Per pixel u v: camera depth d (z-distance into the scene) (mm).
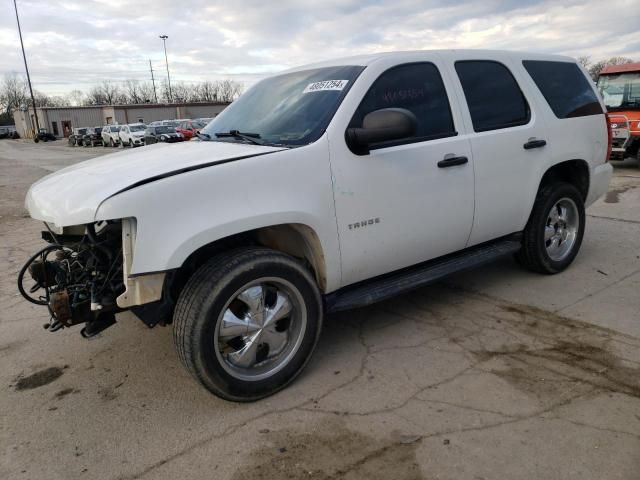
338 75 3502
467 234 3980
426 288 4707
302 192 2998
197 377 2836
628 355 3389
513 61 4383
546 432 2656
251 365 3023
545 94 4539
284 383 3115
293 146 3100
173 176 2672
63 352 3793
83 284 2816
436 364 3379
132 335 4008
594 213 7418
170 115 62188
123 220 2568
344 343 3730
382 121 2990
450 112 3783
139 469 2537
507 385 3100
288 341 3148
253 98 4012
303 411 2936
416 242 3617
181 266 2814
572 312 4070
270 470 2486
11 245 7191
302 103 3459
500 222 4215
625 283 4621
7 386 3367
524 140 4219
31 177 16984
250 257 2859
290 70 4109
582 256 5430
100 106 73250
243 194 2807
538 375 3197
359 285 3535
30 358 3727
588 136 4859
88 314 2840
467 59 4027
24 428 2904
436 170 3604
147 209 2557
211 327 2764
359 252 3314
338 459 2537
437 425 2752
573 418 2758
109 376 3430
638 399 2908
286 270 2979
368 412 2896
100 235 2857
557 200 4613
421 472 2422
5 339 4051
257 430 2785
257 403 3043
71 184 2949
